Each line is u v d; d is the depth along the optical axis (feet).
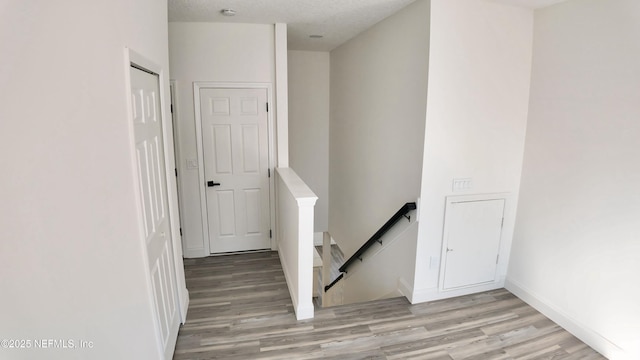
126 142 5.09
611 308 7.87
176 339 8.03
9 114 2.63
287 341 8.18
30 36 2.89
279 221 12.85
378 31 11.59
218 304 9.70
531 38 9.56
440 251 9.93
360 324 8.93
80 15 3.76
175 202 8.32
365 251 13.50
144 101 6.24
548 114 9.23
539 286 9.73
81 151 3.74
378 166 12.16
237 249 13.23
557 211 9.10
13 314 2.65
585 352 8.18
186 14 10.37
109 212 4.43
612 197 7.73
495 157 9.86
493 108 9.55
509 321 9.25
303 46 16.07
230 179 12.63
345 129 15.74
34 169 2.92
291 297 10.02
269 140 12.62
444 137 9.25
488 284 10.73
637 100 7.15
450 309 9.73
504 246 10.61
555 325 9.14
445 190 9.57
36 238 2.93
